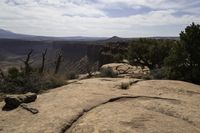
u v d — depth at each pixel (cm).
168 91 893
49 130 512
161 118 572
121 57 5928
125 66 3997
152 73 2261
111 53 8969
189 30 1961
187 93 877
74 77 2564
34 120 572
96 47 13200
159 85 986
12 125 555
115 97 749
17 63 18675
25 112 630
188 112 634
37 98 757
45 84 1280
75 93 794
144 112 606
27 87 1212
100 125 519
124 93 826
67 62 17488
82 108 634
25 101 705
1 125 559
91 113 597
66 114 592
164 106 674
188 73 1838
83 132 494
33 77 1321
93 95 768
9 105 687
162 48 3700
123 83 955
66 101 697
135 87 952
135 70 3728
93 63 12731
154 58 3709
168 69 1995
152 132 493
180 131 508
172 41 3869
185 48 1944
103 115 578
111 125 518
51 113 606
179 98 794
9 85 1210
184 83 1062
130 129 500
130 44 4047
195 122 573
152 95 819
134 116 573
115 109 625
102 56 9238
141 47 3834
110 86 951
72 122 557
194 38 1933
